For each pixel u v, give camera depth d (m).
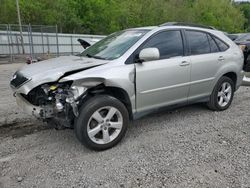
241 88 7.55
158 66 4.08
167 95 4.32
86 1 41.28
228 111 5.38
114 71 3.65
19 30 21.22
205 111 5.36
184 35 4.59
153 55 3.73
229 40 5.48
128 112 4.00
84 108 3.47
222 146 3.78
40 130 4.41
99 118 3.58
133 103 3.93
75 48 25.64
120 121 3.79
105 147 3.68
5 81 9.09
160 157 3.48
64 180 2.99
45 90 3.47
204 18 63.53
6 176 3.08
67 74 3.49
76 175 3.09
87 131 3.51
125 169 3.20
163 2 54.56
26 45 22.00
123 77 3.70
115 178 3.02
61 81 3.37
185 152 3.61
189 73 4.52
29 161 3.41
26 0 31.44
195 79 4.66
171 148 3.73
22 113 5.21
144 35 4.14
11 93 6.99
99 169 3.21
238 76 5.48
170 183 2.91
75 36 25.31
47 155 3.56
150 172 3.13
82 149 3.73
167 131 4.34
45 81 3.43
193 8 64.06
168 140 4.00
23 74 3.72
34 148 3.76
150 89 4.05
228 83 5.34
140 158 3.46
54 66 3.77
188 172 3.12
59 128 3.68
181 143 3.89
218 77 5.07
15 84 3.79
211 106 5.25
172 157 3.47
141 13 48.28
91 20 41.81
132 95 3.87
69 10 36.19
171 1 57.47
